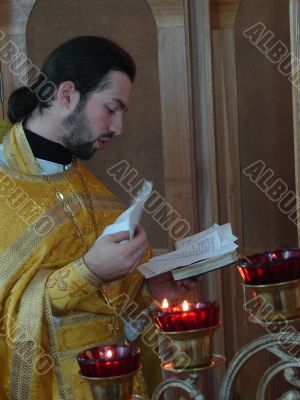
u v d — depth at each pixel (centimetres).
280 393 328
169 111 325
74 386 209
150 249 241
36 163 220
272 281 133
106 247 190
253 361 333
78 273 195
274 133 327
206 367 135
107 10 328
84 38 220
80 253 218
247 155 332
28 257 210
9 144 222
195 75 329
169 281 227
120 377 131
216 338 329
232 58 329
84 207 223
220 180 335
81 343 212
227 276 333
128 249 188
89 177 237
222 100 332
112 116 218
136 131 332
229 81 331
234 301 334
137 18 325
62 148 224
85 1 329
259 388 134
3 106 329
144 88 329
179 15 321
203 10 323
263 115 329
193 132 325
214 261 190
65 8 329
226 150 334
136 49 327
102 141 221
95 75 214
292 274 133
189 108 323
